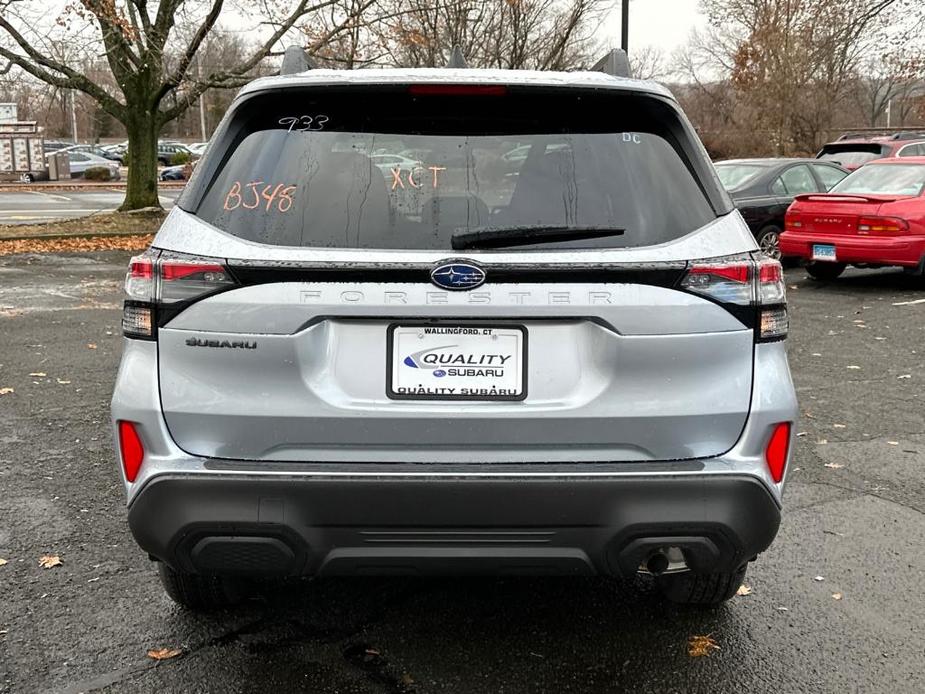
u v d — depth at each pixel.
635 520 2.43
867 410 6.05
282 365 2.43
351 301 2.41
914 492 4.54
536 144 2.66
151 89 19.56
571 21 24.42
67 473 4.65
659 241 2.50
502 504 2.40
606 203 2.55
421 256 2.42
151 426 2.47
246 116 2.70
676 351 2.46
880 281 12.14
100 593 3.37
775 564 3.70
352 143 2.64
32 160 43.38
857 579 3.57
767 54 33.84
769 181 12.95
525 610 3.28
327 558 2.47
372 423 2.44
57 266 13.91
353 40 19.12
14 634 3.07
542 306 2.42
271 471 2.41
